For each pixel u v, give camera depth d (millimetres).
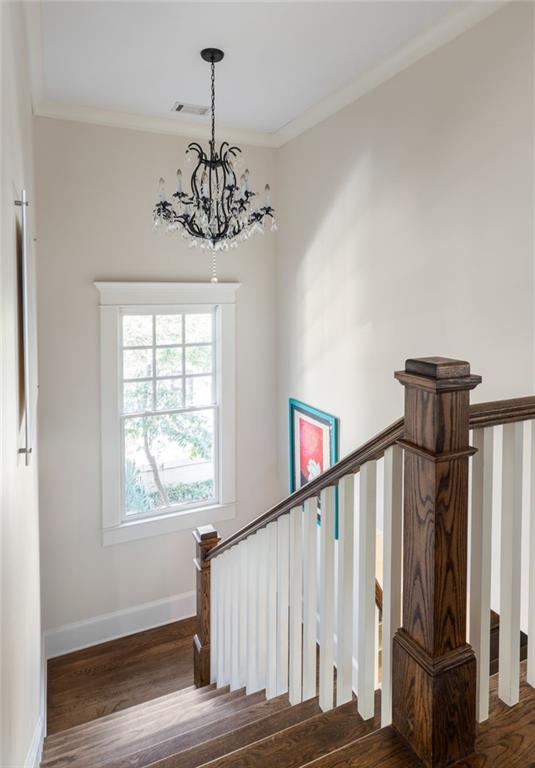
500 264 2453
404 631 1317
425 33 2725
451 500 1201
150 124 3961
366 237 3383
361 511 1482
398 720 1338
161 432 4418
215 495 4691
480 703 1340
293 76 3244
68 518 4031
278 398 4754
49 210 3748
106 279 3977
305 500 1794
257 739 1684
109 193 3928
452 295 2734
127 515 4328
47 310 3812
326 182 3777
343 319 3684
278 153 4449
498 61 2398
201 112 3818
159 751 1903
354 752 1280
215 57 2988
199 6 2498
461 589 1237
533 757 1257
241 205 2645
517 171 2344
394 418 3238
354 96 3389
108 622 4238
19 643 1678
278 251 4566
